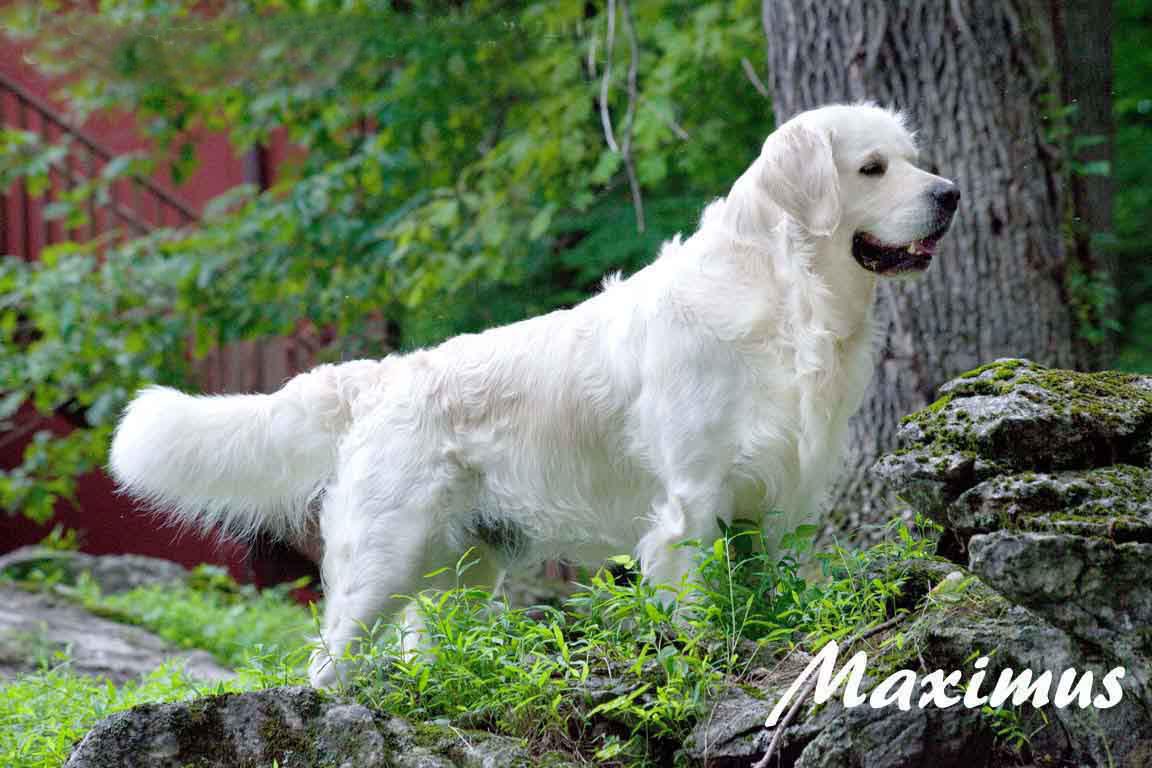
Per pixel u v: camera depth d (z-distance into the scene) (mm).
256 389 20922
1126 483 5324
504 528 7680
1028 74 9914
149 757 5922
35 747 7312
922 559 6465
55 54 17875
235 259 17406
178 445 7906
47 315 17219
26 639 12297
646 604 6117
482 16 17094
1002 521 5332
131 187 22688
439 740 5758
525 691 5930
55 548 18734
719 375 6879
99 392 18078
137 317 17734
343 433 7844
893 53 9914
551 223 16828
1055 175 9961
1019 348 9750
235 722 5977
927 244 6930
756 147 17109
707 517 6867
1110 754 5145
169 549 21953
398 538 7445
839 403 7027
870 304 7180
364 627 6930
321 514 7844
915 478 5664
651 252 16938
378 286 17328
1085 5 11492
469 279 16609
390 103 17172
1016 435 5562
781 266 6996
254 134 18391
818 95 10188
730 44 15469
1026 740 5410
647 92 15555
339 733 5828
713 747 5648
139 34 17344
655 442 7043
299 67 17594
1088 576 5055
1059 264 9883
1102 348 10078
